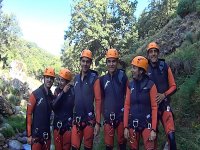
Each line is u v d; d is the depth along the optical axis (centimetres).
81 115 294
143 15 1917
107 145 290
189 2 683
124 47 2212
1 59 2072
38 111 304
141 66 263
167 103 278
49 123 311
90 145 294
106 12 2334
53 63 4109
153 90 263
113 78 293
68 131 311
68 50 2631
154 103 262
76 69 2478
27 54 3800
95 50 2356
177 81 425
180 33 611
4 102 809
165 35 670
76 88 299
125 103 272
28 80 2047
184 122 351
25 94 1285
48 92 311
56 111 313
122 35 2345
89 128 292
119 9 2345
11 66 2056
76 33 2389
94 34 2259
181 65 442
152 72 284
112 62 290
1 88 1181
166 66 284
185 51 471
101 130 417
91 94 295
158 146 334
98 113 291
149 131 259
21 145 595
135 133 264
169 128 271
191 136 327
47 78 308
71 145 302
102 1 2314
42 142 305
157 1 1680
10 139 621
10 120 781
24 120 820
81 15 2320
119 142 293
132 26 2238
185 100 369
